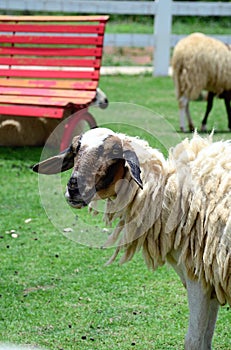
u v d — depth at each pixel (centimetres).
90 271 551
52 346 432
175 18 2322
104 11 1593
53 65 957
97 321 467
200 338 375
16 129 939
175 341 441
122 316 475
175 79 1062
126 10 1595
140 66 1731
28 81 952
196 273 372
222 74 1041
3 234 628
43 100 890
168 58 1596
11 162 867
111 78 1544
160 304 495
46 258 575
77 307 488
